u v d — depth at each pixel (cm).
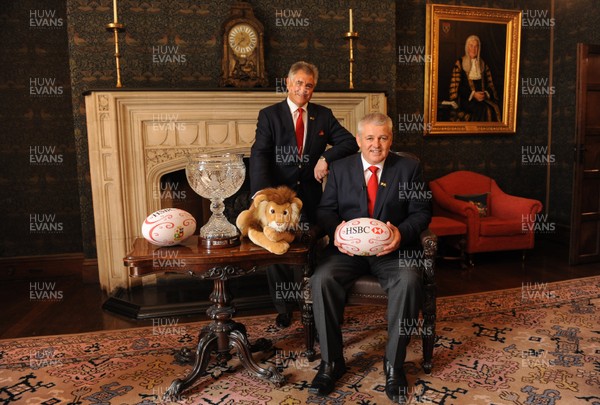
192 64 442
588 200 478
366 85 486
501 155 593
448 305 362
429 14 534
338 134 317
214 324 252
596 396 228
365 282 250
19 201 472
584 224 479
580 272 455
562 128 578
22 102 463
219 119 426
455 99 560
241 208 473
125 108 406
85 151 427
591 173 473
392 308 233
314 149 310
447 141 570
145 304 367
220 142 430
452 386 240
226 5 443
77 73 420
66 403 229
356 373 256
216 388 242
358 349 287
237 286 412
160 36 433
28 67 460
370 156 261
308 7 462
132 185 416
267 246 225
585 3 534
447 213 513
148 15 429
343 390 239
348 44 475
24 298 408
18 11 453
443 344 290
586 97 461
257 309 368
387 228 243
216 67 447
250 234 229
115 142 402
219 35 444
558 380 244
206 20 441
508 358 270
